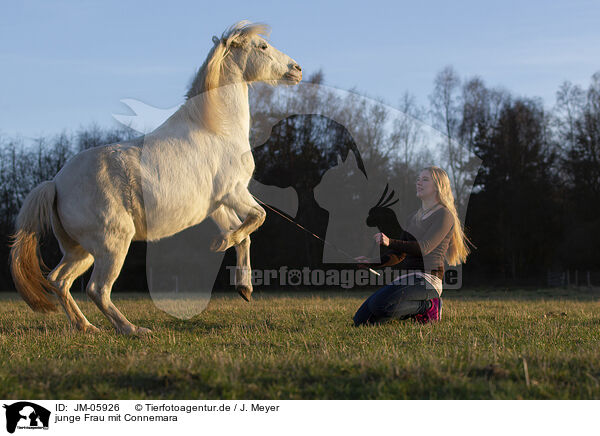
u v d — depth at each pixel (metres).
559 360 3.46
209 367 3.33
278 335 5.21
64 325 6.20
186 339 5.09
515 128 31.92
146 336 5.27
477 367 3.28
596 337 4.96
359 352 3.98
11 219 29.02
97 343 4.88
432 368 3.18
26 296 5.64
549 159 33.00
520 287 26.80
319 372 3.23
